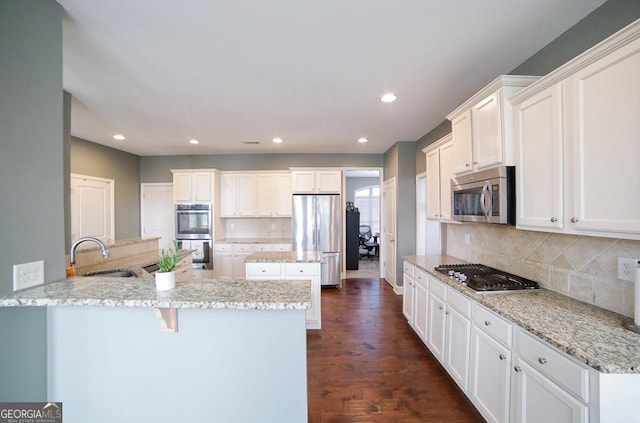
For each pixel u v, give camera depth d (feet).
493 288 6.21
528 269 6.94
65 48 6.32
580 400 3.59
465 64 7.11
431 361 8.43
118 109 10.19
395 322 11.34
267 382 4.44
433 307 8.21
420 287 9.25
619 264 4.81
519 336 4.70
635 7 4.53
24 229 4.22
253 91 8.69
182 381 4.50
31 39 4.34
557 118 4.82
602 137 4.07
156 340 4.49
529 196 5.51
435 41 6.14
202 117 11.10
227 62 6.99
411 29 5.72
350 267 21.39
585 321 4.54
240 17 5.34
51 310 4.52
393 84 8.23
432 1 4.95
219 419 4.49
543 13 5.26
